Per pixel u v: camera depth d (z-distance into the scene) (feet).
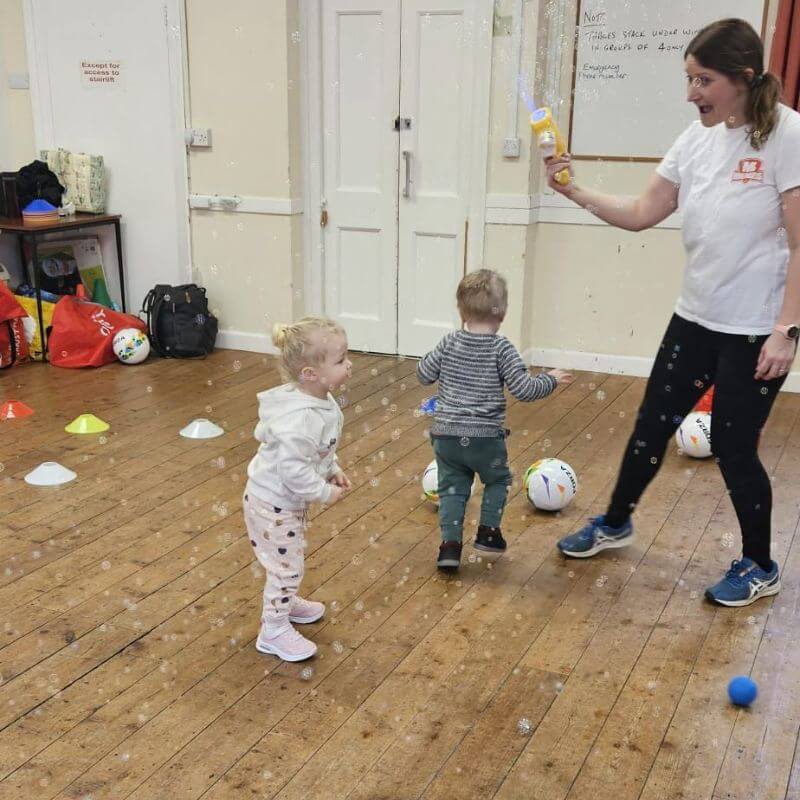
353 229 15.10
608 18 12.96
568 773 5.45
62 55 15.53
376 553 8.28
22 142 16.35
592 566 8.09
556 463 9.23
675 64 12.85
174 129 15.20
